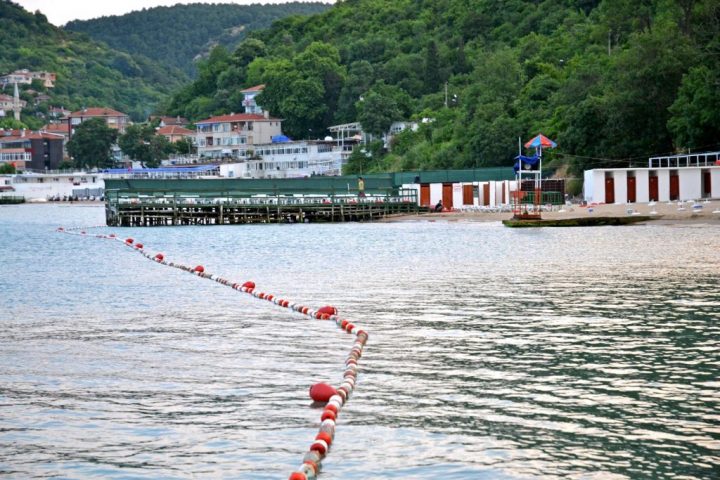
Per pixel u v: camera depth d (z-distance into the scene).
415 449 17.39
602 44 158.50
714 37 109.69
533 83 153.88
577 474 16.00
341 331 29.62
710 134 98.62
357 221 100.94
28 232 93.94
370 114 197.38
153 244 72.62
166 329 30.44
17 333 29.91
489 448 17.36
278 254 60.03
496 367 23.69
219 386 22.25
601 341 26.70
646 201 96.56
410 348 26.30
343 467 16.53
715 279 39.81
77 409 20.36
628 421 18.83
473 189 108.31
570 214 85.19
